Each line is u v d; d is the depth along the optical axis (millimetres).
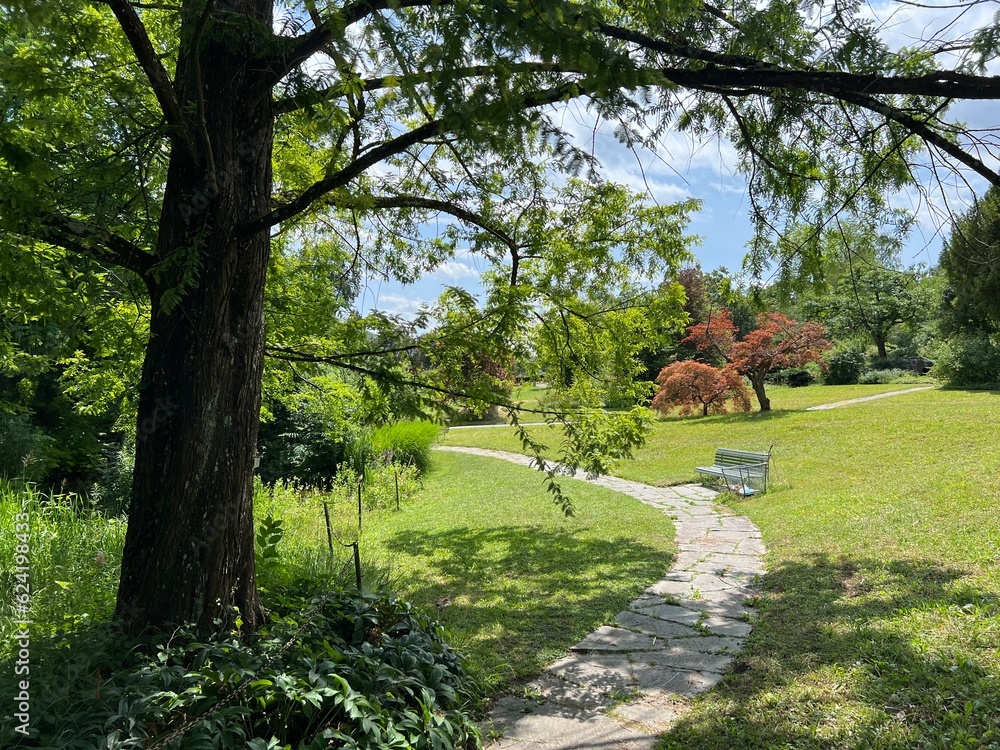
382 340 5152
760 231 4887
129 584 3574
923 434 14633
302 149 6035
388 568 7160
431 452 21562
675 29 3863
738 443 18250
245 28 3312
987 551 6137
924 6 3150
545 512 11742
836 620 5113
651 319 6879
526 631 5598
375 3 2885
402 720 3139
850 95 3547
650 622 5754
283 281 7004
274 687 3023
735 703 3930
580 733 3791
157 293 3676
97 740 2457
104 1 3039
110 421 17125
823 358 33625
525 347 5586
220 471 3688
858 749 3213
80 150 4062
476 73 2613
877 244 4551
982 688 3592
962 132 3539
